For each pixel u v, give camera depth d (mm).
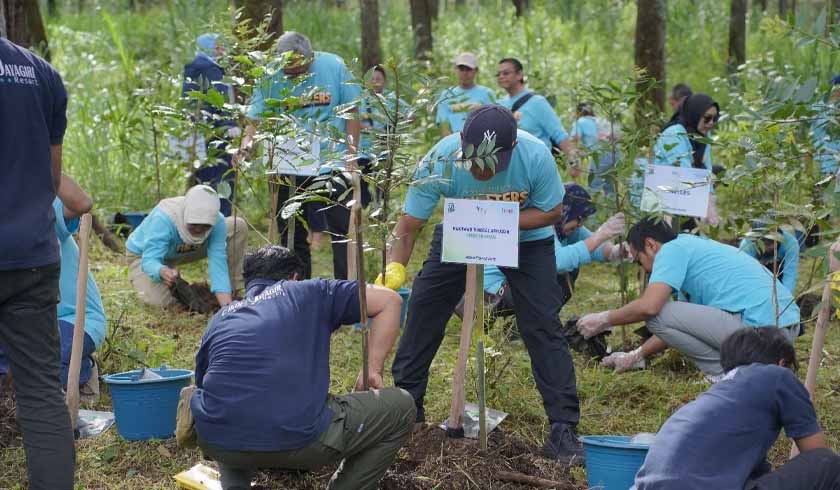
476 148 4062
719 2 19719
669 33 19344
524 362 5734
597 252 6727
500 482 4133
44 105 3461
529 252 4578
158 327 6477
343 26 18203
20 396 3502
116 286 7352
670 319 5336
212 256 6523
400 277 4363
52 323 3551
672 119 7090
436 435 4410
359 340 6246
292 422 3586
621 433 4922
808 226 4160
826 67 11445
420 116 4781
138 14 19859
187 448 4277
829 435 4898
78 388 4574
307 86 6277
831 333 6660
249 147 5262
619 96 6195
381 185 4035
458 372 4438
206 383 3682
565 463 4402
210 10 13312
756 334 3678
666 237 5484
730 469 3436
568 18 21641
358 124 6414
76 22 18562
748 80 10172
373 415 3752
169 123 8195
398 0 24859
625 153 6270
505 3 24453
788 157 4520
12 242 3332
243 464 3703
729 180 4613
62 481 3477
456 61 9227
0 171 3342
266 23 5617
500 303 6145
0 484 4164
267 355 3633
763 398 3494
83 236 4398
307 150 4547
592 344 5973
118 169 9734
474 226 4125
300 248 7035
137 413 4520
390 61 3982
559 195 4445
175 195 9562
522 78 8555
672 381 5672
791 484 3447
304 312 3744
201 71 8219
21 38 8055
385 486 4043
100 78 12789
